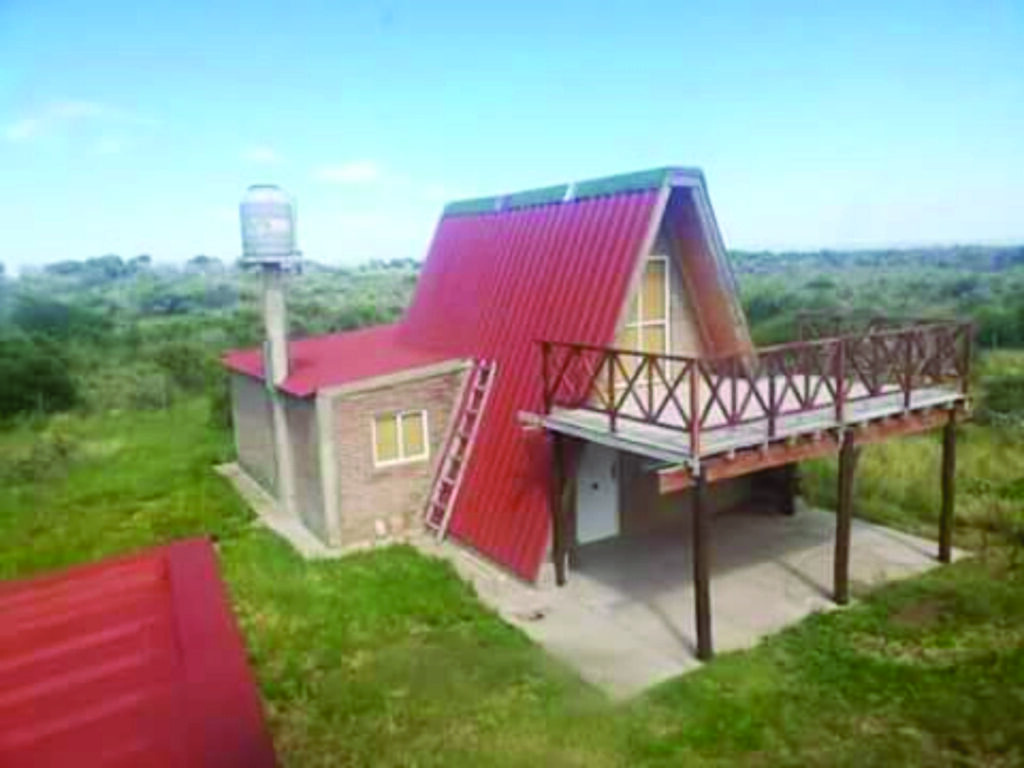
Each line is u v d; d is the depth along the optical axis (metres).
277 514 15.33
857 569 11.41
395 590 11.20
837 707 7.94
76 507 16.14
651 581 11.40
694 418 8.70
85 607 4.04
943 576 10.99
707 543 8.98
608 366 10.70
